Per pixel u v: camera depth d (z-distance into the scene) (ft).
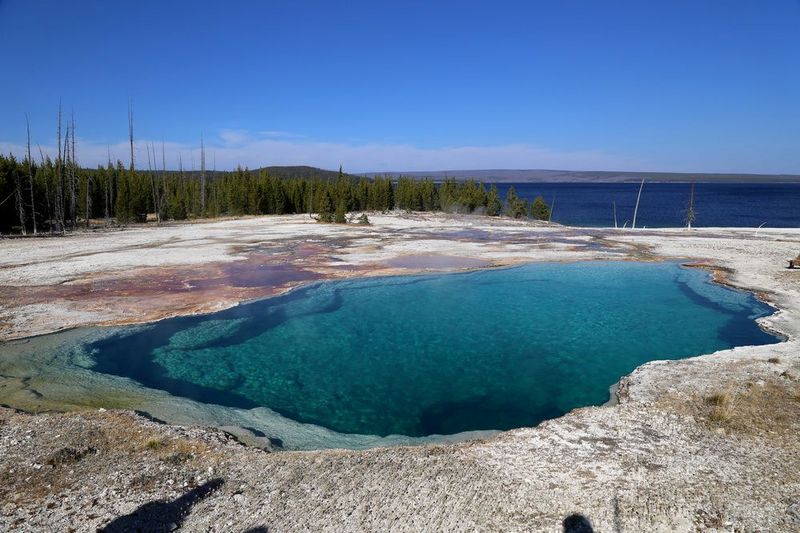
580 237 146.00
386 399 42.91
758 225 244.42
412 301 73.46
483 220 212.64
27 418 35.40
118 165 237.66
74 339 54.49
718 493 25.26
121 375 45.91
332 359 51.70
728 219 274.36
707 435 31.35
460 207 261.24
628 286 83.76
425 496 25.57
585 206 387.75
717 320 64.28
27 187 157.89
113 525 23.21
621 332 60.13
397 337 58.39
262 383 45.75
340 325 62.28
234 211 244.22
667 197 529.45
